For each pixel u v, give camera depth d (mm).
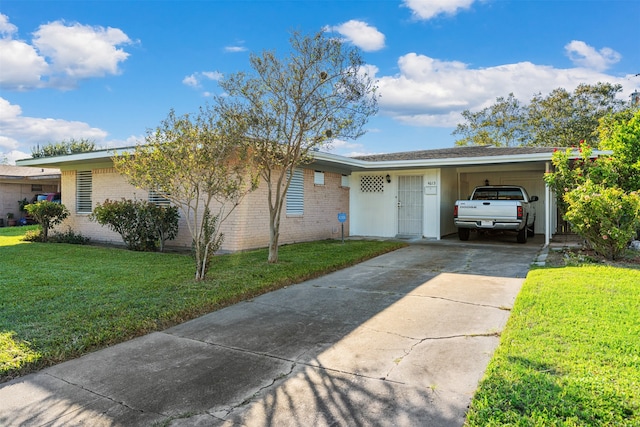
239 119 6742
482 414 2600
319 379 3309
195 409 2865
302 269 7477
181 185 6641
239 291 5902
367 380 3271
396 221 14523
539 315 4535
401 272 7738
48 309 4949
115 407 2893
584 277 6461
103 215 10898
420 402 2889
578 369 3164
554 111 29094
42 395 3074
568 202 8805
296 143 7684
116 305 5109
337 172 14406
